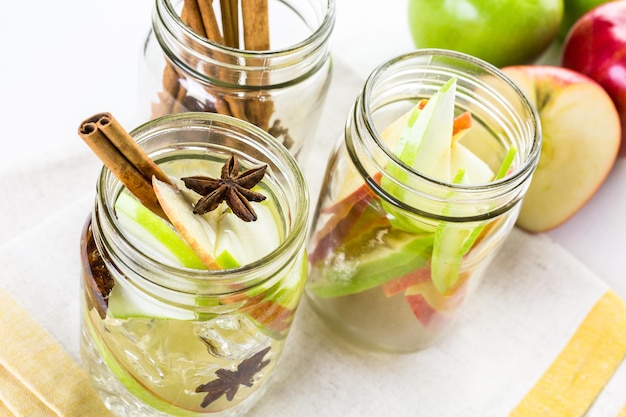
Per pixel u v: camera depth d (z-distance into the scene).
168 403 0.59
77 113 0.77
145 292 0.53
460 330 0.70
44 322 0.65
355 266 0.63
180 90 0.63
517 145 0.62
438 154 0.60
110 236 0.53
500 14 0.75
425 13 0.77
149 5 0.85
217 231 0.56
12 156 0.74
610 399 0.68
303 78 0.63
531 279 0.73
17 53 0.79
